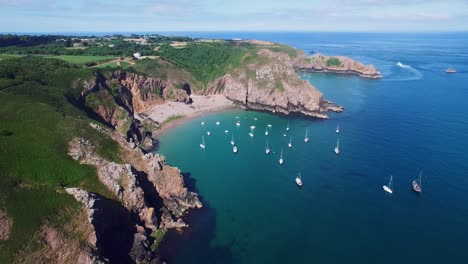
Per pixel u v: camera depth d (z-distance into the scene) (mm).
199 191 102312
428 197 95625
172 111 174375
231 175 112250
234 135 147500
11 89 115500
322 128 152625
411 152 123438
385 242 78875
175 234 82688
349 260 73938
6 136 83812
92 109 139625
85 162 84188
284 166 117625
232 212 91625
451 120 156375
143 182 90938
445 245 77375
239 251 77312
